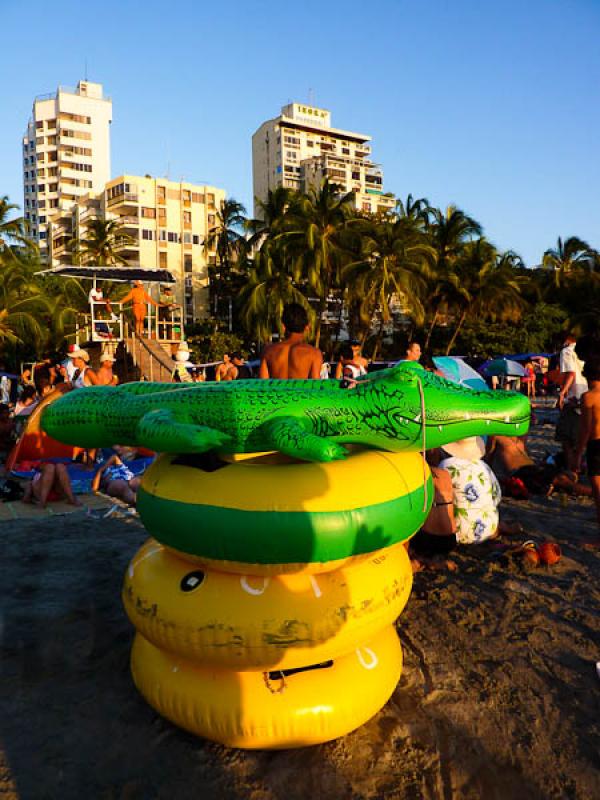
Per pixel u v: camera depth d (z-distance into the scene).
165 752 2.53
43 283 45.59
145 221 64.69
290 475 2.48
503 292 39.41
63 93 91.19
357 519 2.42
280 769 2.42
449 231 40.75
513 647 3.42
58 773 2.40
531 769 2.44
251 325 38.59
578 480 7.50
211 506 2.39
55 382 8.88
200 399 2.66
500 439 7.27
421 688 3.02
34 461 6.63
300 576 2.51
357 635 2.51
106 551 5.05
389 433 2.70
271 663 2.40
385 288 34.94
